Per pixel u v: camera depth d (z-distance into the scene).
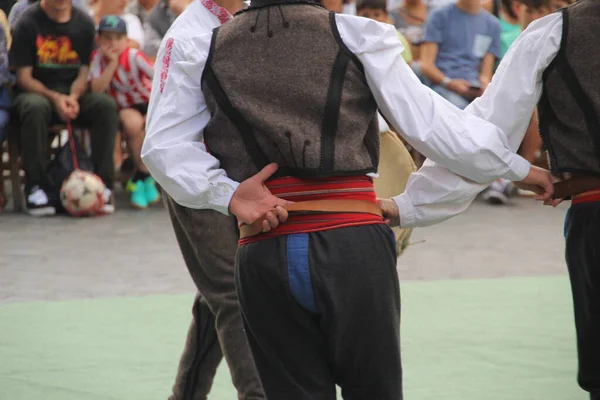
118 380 6.12
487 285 8.45
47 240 10.23
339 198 3.51
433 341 6.88
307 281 3.41
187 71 3.68
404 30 13.29
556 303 7.88
